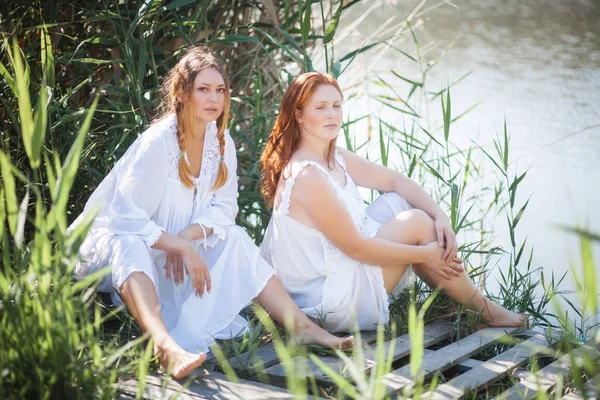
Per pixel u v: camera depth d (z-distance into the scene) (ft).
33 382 6.88
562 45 32.30
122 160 9.95
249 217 14.74
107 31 13.91
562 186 17.87
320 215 9.98
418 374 8.63
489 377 8.61
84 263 9.87
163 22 13.71
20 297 7.00
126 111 12.19
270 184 10.73
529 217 16.33
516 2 40.63
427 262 10.26
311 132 10.23
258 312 8.72
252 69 15.03
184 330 9.53
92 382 7.08
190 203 10.06
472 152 19.85
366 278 10.22
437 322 10.78
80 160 12.12
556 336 10.07
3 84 12.26
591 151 20.02
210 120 9.75
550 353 9.44
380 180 11.24
